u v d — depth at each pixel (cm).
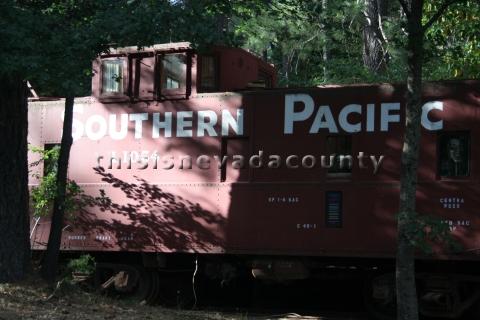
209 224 1015
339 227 942
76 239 1096
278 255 990
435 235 694
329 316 1032
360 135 945
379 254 917
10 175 920
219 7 918
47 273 962
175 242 1032
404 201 693
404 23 738
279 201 978
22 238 932
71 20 877
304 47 1920
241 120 1012
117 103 1100
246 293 1218
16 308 796
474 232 868
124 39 808
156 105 1073
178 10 806
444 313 916
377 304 981
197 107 1043
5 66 734
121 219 1071
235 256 1062
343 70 1791
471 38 1059
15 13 768
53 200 1060
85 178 1106
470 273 920
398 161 921
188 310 1048
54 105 1155
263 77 1248
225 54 1090
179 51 1061
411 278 689
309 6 1211
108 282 1112
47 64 749
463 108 895
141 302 1059
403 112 924
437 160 899
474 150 882
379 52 1786
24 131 943
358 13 1800
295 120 981
